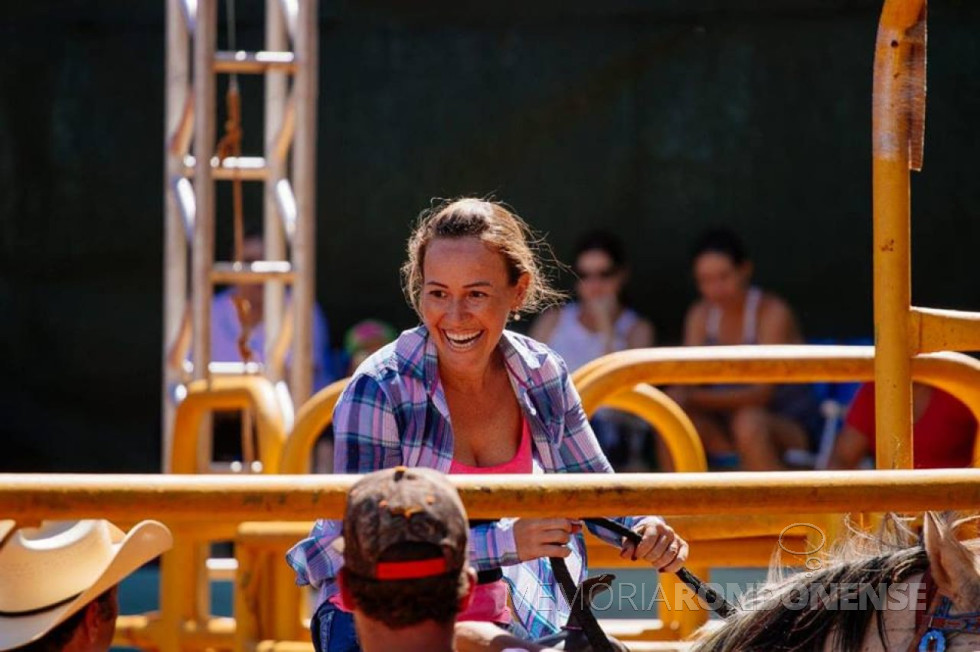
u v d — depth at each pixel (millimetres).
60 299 35125
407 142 34188
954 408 15648
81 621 8422
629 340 26422
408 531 6336
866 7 33094
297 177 17672
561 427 9203
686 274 34312
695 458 12969
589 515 7113
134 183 34656
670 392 24531
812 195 34000
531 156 34188
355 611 6543
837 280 34250
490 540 8188
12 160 34531
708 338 25938
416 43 33844
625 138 34062
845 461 18172
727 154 34000
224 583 25406
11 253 34875
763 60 33562
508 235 8844
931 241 33875
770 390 24375
